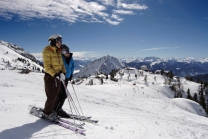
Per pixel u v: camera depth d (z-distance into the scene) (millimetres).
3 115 4160
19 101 6477
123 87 119875
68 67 4746
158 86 156000
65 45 4668
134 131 4512
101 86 122375
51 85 4156
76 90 24672
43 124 3926
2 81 17750
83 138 3504
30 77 29141
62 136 3436
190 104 61656
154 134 4574
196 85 177000
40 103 6582
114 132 4176
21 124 3738
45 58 4082
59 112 4781
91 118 5277
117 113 6641
